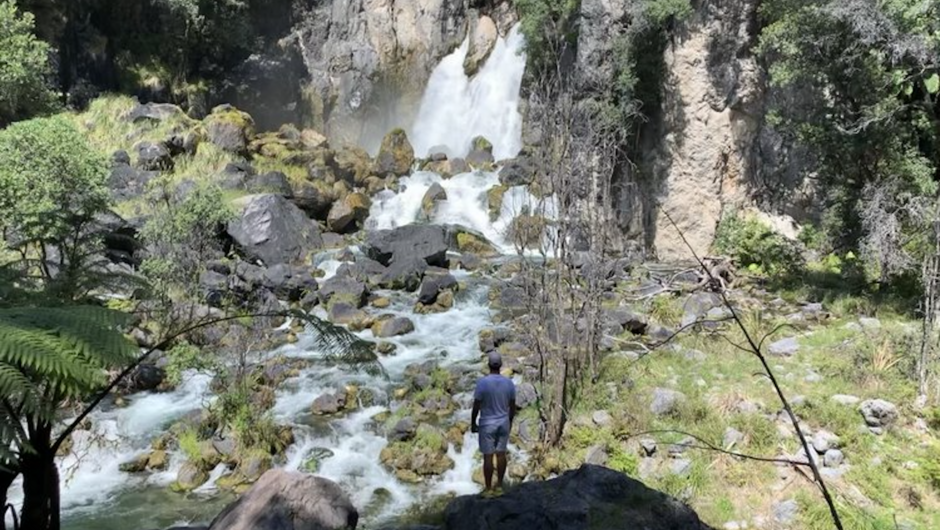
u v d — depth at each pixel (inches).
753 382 348.2
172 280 452.1
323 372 406.6
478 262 599.2
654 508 176.2
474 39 944.9
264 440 331.6
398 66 979.3
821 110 482.9
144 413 363.9
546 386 339.6
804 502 267.0
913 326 384.5
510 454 321.1
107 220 514.3
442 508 290.7
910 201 407.8
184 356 363.9
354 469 320.5
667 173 606.5
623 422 320.8
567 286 391.2
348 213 676.1
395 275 550.9
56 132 399.9
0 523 151.1
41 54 625.9
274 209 596.7
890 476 279.0
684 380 351.9
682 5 550.0
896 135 432.8
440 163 805.2
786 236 563.2
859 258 456.4
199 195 498.9
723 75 581.9
